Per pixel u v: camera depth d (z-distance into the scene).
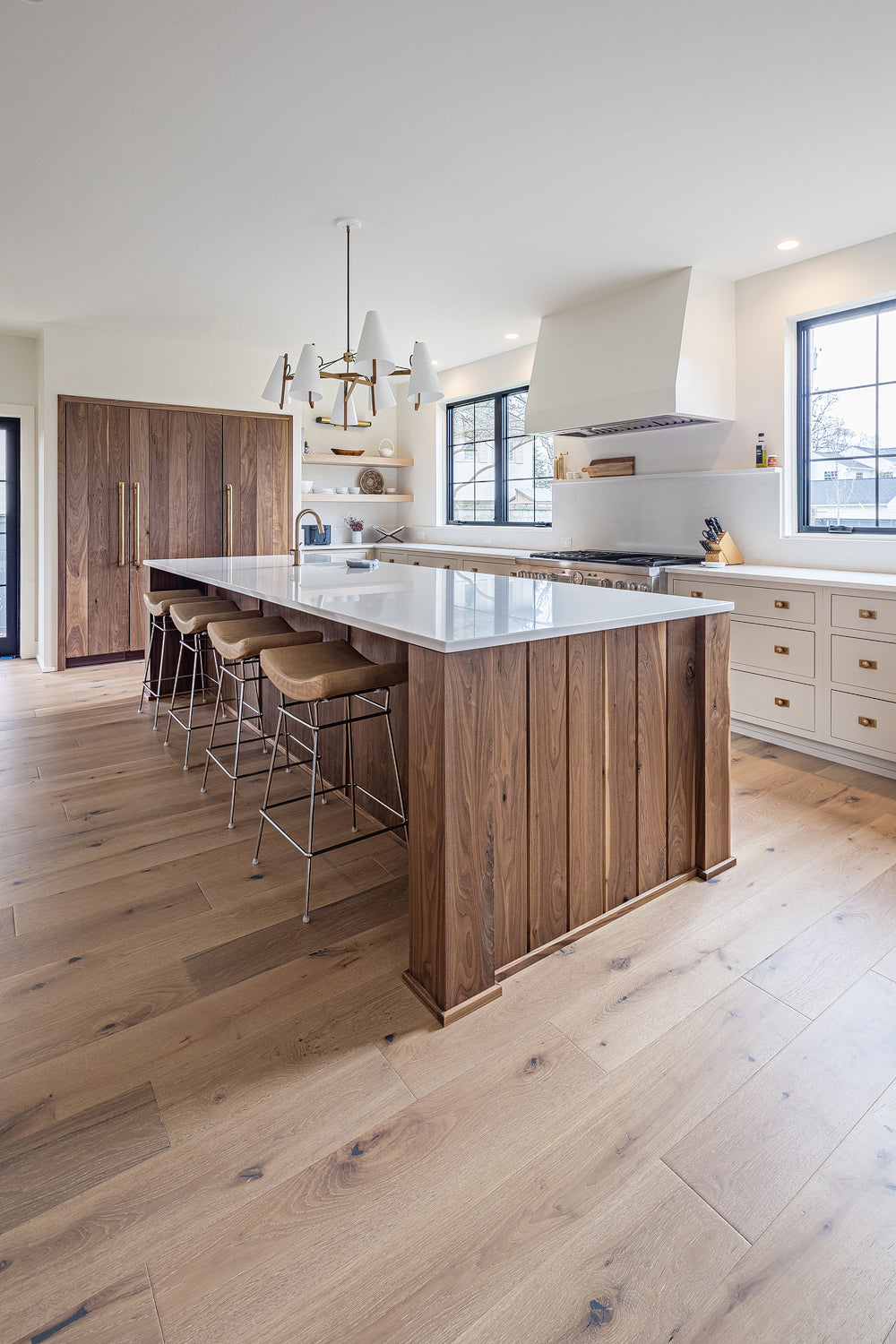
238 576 3.39
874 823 2.76
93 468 5.49
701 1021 1.68
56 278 4.26
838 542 3.85
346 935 2.04
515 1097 1.47
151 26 2.11
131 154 2.86
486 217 3.39
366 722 2.78
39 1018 1.71
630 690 2.08
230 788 3.12
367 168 2.97
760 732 3.82
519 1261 1.14
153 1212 1.23
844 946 1.96
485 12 2.05
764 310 4.11
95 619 5.62
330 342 5.79
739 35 2.15
